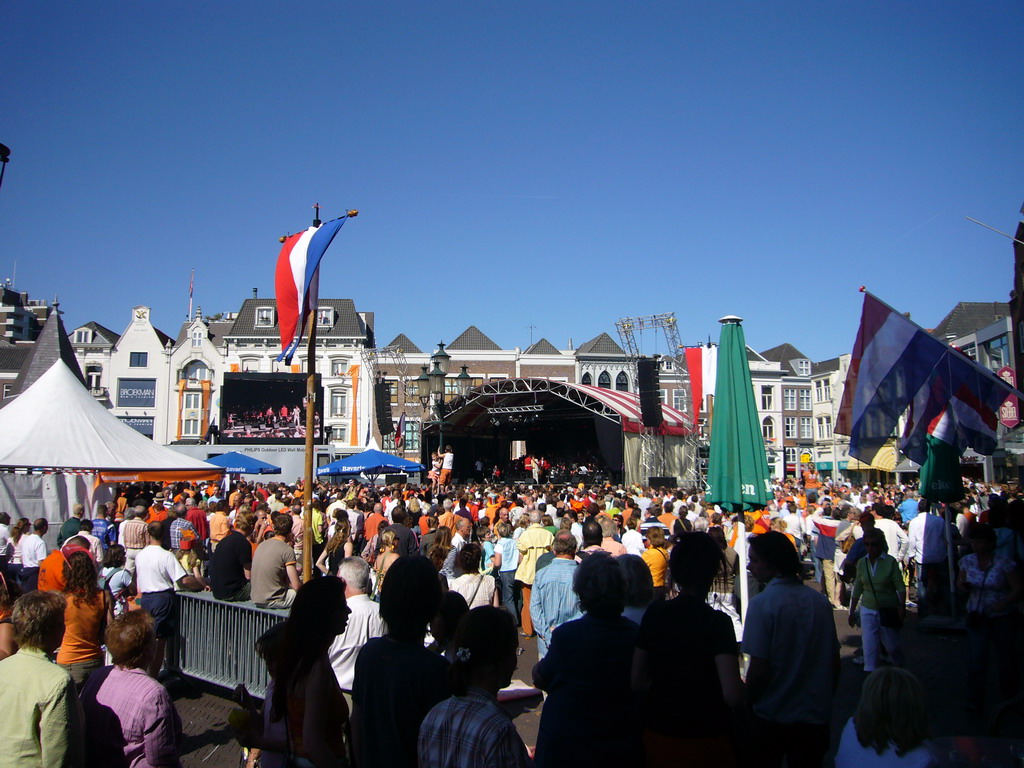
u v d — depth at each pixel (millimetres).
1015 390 8492
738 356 8703
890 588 7887
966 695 7449
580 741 3549
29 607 3678
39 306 90812
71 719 3549
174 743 3855
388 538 8641
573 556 6984
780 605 4094
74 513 11539
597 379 59719
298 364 60250
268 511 13008
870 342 9430
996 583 7012
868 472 52531
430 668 3359
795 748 4047
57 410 13367
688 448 34656
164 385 60531
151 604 7465
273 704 3574
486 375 58594
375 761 3309
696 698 3471
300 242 8695
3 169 6910
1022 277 32312
